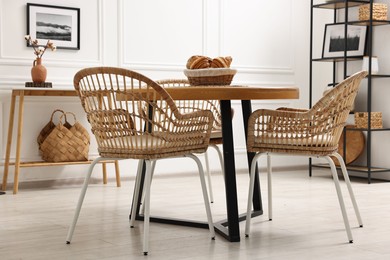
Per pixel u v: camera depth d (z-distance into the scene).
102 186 4.68
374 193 4.34
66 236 2.84
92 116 2.68
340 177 5.36
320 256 2.46
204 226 3.01
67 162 4.46
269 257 2.43
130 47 5.04
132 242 2.71
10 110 4.32
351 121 5.49
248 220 2.82
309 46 6.02
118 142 2.63
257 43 5.71
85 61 4.84
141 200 3.60
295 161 5.96
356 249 2.58
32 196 4.15
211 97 2.65
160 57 5.20
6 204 3.80
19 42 4.57
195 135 2.70
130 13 5.04
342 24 5.46
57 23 4.70
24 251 2.54
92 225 3.11
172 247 2.61
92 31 4.87
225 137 2.74
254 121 2.78
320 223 3.15
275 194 4.22
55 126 4.64
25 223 3.17
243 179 5.11
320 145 2.72
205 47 5.41
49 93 4.27
